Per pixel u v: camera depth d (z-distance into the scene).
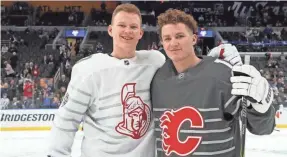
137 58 2.62
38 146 8.80
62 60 19.02
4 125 11.42
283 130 11.28
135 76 2.50
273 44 20.50
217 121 2.29
